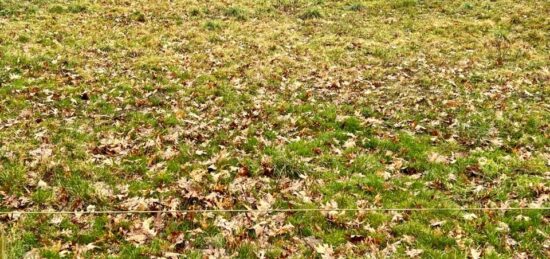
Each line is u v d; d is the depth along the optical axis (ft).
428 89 52.90
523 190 34.40
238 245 29.09
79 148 39.45
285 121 44.93
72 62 57.98
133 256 28.07
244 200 33.27
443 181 35.73
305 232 30.48
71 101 48.14
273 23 77.20
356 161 38.19
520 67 59.62
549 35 70.23
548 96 50.88
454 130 43.45
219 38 68.90
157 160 38.19
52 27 69.87
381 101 49.78
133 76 55.11
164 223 31.01
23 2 80.02
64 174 35.70
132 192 34.01
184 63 59.47
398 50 65.62
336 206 32.60
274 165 36.76
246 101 49.67
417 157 39.06
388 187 34.96
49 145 39.65
